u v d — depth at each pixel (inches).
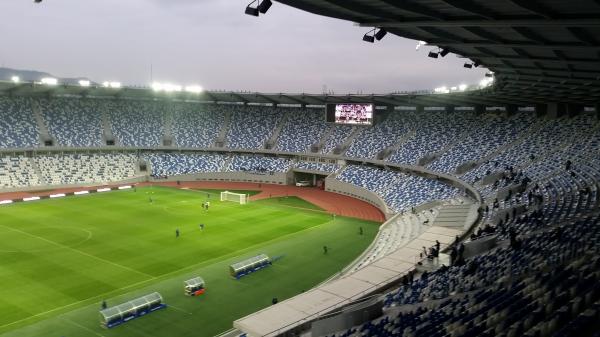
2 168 3447.3
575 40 1031.0
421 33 1101.1
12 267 1771.7
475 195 2352.4
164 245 2102.6
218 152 4367.6
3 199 3083.2
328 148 3991.1
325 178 3806.6
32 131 3764.8
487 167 2716.5
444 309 946.1
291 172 4042.8
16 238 2151.8
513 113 3294.8
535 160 2539.4
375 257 1839.3
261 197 3395.7
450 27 992.9
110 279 1679.4
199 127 4498.0
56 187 3533.5
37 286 1593.3
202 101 4805.6
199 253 2006.6
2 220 2488.9
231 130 4490.7
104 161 3937.0
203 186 3828.7
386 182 3312.0
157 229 2369.6
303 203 3203.7
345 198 3417.8
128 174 3914.9
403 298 1191.6
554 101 2733.8
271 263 1895.9
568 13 794.8
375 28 1058.7
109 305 1454.2
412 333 820.6
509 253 1242.6
